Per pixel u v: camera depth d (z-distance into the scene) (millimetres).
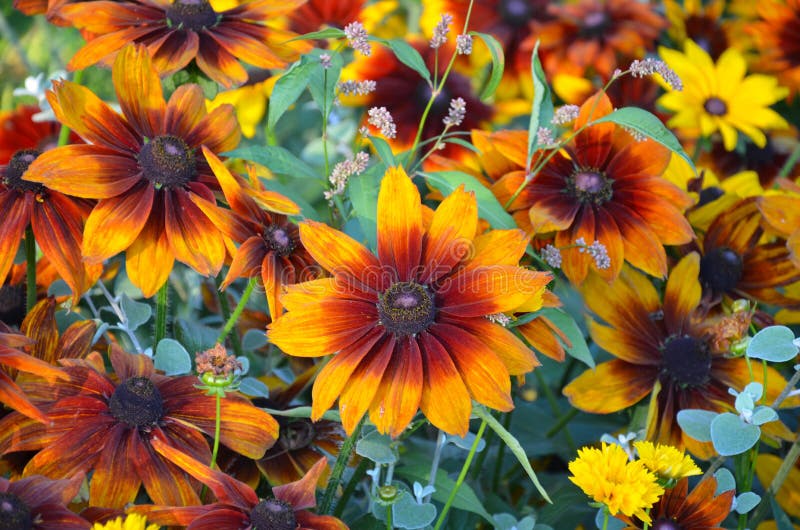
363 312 673
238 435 697
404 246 685
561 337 717
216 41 787
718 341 749
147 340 863
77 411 686
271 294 697
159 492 674
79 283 717
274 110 723
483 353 665
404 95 966
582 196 776
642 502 653
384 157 717
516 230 689
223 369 659
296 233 723
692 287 802
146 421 688
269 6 814
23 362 643
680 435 772
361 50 723
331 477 700
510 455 873
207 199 720
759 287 829
